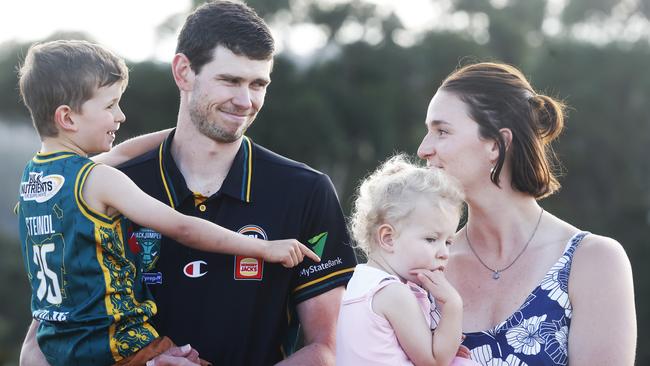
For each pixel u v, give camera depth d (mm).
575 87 42375
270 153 4734
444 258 3930
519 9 51094
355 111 43750
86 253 4082
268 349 4504
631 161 41188
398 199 3922
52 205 4121
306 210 4605
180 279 4480
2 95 44000
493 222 4246
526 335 4023
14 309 35500
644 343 32781
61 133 4211
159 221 4164
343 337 3926
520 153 4168
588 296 3996
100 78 4188
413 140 43094
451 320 3812
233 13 4398
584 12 48031
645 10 47469
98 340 4086
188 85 4480
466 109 4168
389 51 45531
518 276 4168
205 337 4457
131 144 4738
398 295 3820
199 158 4574
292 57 45844
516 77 4258
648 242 38031
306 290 4590
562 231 4195
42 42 4414
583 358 3951
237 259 4488
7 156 45781
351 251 4695
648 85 41500
